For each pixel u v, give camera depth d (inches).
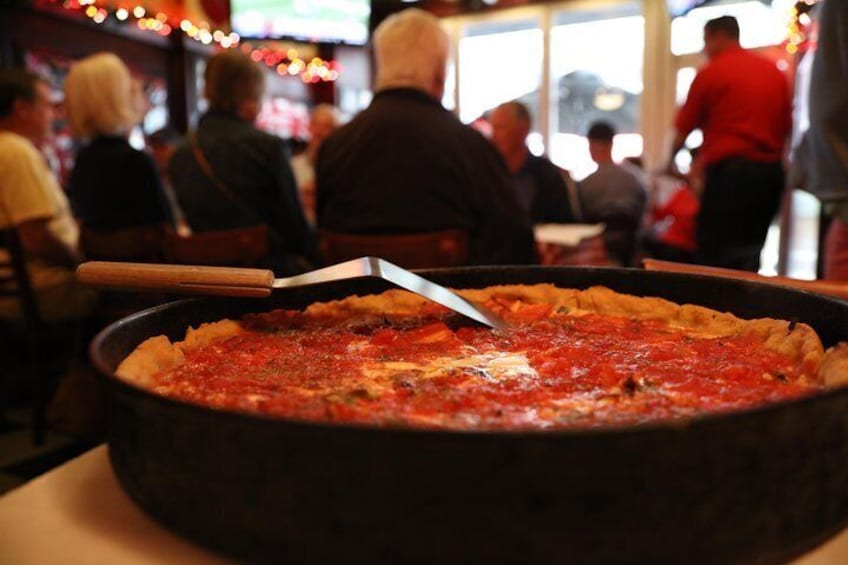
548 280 48.1
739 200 133.6
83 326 111.8
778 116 130.6
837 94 67.8
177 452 20.4
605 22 265.4
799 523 20.1
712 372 31.3
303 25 202.2
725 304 41.4
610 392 28.3
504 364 33.5
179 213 155.3
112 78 104.1
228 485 19.6
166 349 32.7
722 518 18.6
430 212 74.9
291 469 18.6
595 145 157.3
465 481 17.5
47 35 160.2
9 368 119.6
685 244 154.7
